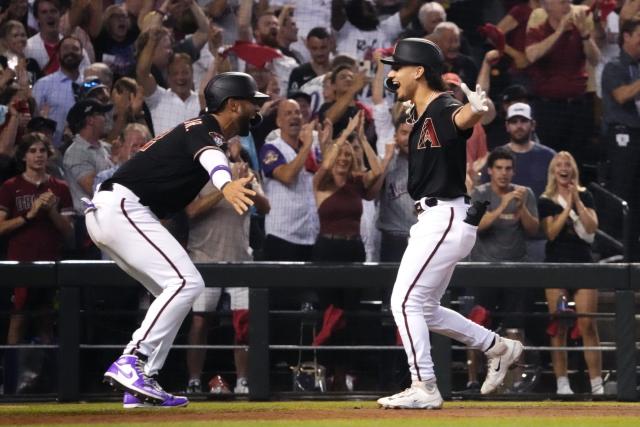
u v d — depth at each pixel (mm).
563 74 34219
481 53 35406
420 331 18625
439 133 18156
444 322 19406
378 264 25078
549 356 27531
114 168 28922
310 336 26578
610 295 28750
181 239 27344
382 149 32156
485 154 31641
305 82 33031
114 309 26344
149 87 31156
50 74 30953
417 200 18781
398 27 34656
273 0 34156
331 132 30047
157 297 18688
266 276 24734
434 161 18344
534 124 34000
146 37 31094
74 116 29172
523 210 28625
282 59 33375
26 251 26984
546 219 29609
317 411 19062
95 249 29016
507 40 34781
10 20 31266
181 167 18297
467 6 35438
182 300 18172
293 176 29047
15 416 18594
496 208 28641
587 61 34562
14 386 25906
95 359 26125
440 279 18656
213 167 17531
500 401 25172
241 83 18734
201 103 31469
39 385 26062
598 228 33406
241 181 17125
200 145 17969
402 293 18641
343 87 31438
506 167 28562
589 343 26750
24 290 26266
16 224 26922
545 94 34281
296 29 33906
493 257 28484
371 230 30703
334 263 24953
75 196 28953
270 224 29031
